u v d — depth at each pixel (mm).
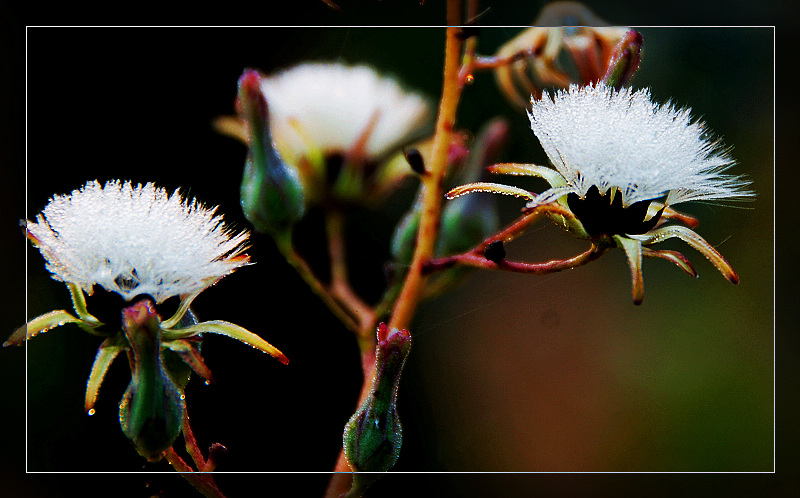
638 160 182
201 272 184
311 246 227
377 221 229
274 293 226
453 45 193
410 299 193
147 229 183
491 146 202
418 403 242
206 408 223
